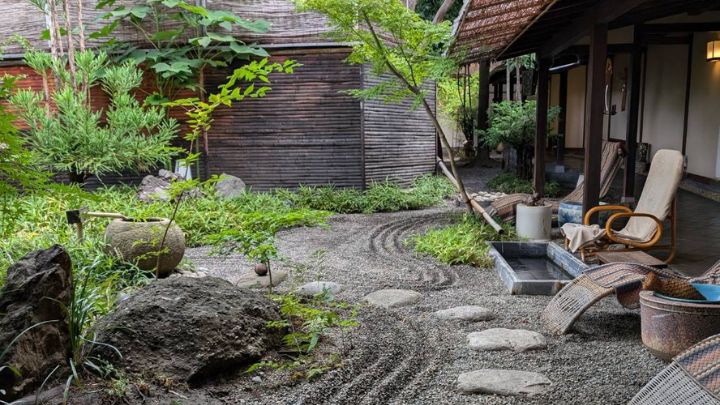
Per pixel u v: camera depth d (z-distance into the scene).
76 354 2.53
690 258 5.44
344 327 3.50
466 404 2.62
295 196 9.40
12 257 4.47
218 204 7.87
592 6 5.62
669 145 11.36
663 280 3.21
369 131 10.16
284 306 3.13
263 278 4.64
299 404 2.53
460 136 20.02
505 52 8.72
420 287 4.65
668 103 11.42
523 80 15.73
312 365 2.90
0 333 2.27
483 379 2.81
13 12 10.11
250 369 2.76
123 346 2.63
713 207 8.27
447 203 10.02
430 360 3.14
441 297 4.38
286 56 10.01
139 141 8.08
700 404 2.16
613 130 14.44
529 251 5.84
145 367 2.59
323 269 5.27
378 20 6.80
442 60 7.14
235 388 2.66
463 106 17.53
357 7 6.61
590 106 5.69
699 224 7.09
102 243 4.57
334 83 9.98
